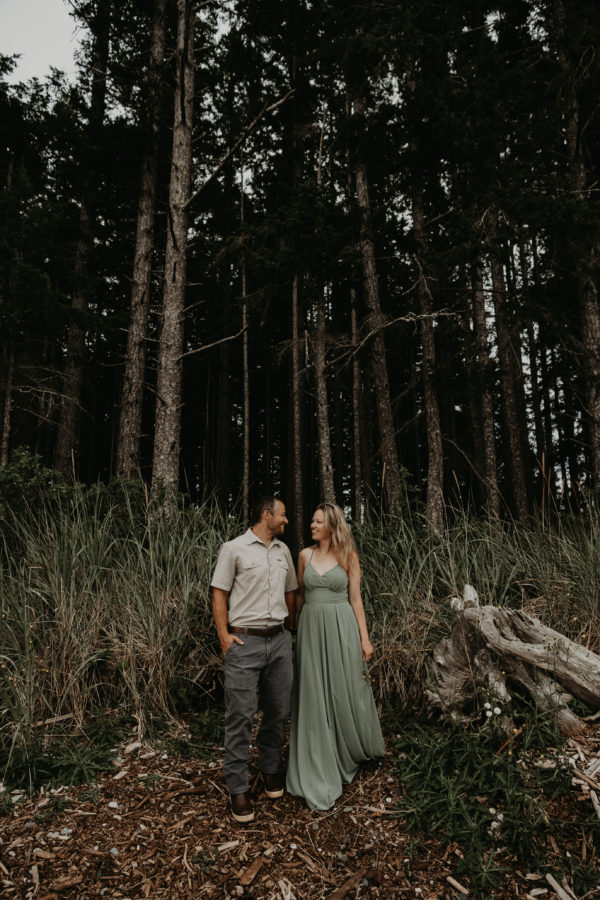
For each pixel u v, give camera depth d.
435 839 2.57
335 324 14.35
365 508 5.68
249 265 10.20
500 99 10.30
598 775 2.80
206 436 17.97
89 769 3.10
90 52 12.47
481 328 11.79
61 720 3.55
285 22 12.41
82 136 11.77
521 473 12.02
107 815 2.77
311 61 11.51
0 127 12.62
